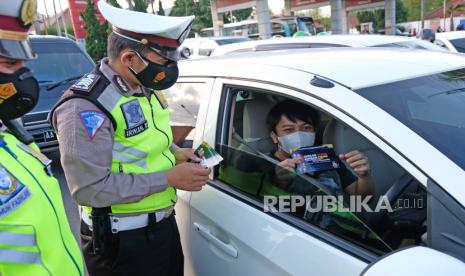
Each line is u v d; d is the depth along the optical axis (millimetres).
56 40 5754
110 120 1482
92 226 1646
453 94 1658
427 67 1806
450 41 7242
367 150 1650
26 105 1156
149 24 1480
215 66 2076
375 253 1269
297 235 1448
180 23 1518
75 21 24562
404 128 1344
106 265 1668
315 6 24359
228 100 1905
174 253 1836
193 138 2021
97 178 1422
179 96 2201
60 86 5246
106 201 1448
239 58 2133
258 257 1568
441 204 1148
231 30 23016
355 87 1530
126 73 1542
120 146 1535
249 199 1697
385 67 1747
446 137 1363
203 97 2031
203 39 11312
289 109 1828
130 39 1486
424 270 1031
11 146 1077
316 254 1368
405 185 1499
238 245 1666
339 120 1432
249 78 1801
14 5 1039
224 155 1873
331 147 1711
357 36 6359
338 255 1317
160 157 1679
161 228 1714
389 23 25188
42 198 1069
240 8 21312
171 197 1751
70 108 1438
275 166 1665
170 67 1574
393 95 1513
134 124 1539
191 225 1967
